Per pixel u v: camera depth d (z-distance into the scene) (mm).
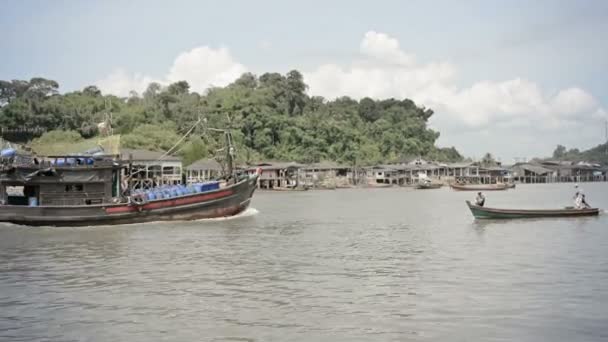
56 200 48312
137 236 41031
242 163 137750
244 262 29844
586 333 17750
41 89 146250
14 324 19234
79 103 138500
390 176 164500
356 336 17625
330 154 171375
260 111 166625
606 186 159625
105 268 28641
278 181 138375
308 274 26516
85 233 43156
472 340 17203
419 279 25156
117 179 51156
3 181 47562
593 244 35156
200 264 29359
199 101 168500
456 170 171500
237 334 17922
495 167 177750
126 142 116688
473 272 26531
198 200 52344
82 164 49094
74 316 20047
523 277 25328
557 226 45250
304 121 175000
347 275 26203
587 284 23906
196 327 18641
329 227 46875
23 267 29125
